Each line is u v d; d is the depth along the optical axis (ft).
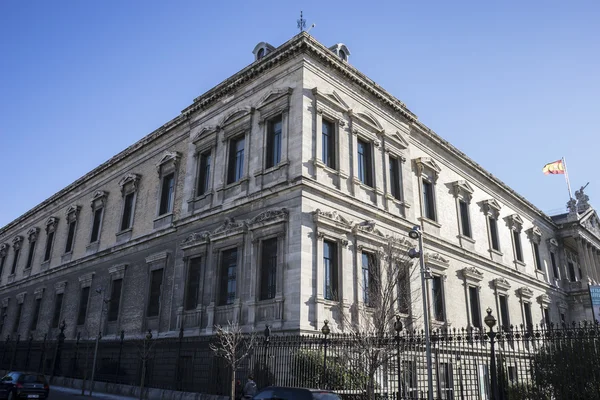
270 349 68.54
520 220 155.94
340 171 86.58
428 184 116.16
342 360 61.11
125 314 110.83
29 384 77.41
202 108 107.96
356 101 96.63
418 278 97.14
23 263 174.19
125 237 121.90
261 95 93.25
